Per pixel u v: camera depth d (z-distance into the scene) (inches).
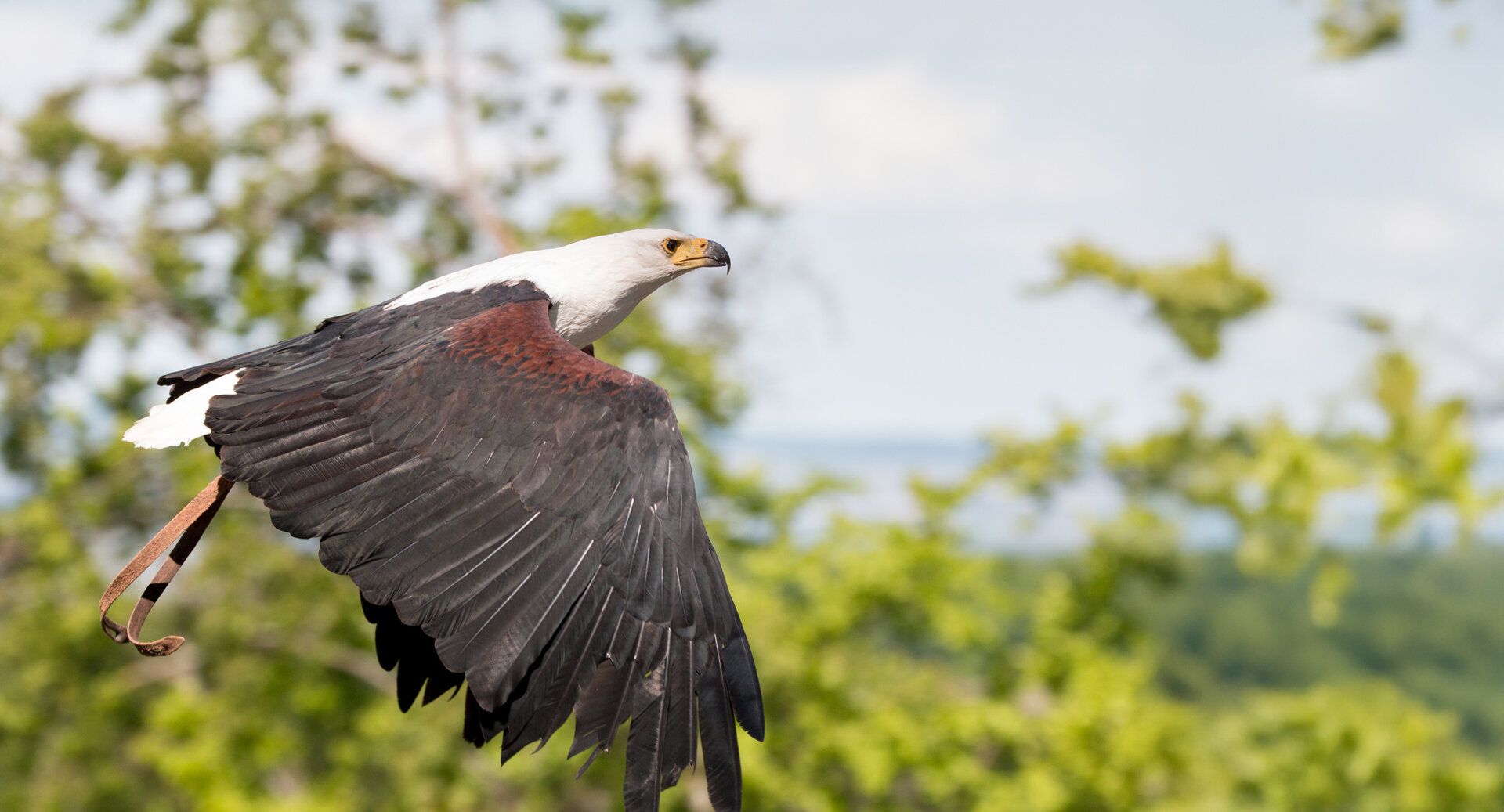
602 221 676.7
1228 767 666.8
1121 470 603.2
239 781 623.8
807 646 596.1
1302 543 484.1
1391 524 455.5
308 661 677.3
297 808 584.4
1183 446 548.7
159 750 614.9
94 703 671.8
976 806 586.2
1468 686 2087.8
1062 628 631.2
